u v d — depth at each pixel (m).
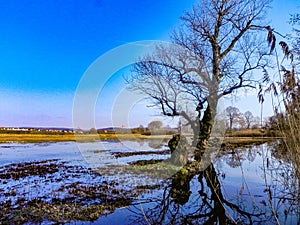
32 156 19.88
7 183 9.66
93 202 6.80
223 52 13.96
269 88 4.26
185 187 8.35
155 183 8.83
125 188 8.24
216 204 6.58
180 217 5.72
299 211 5.15
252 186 7.96
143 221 5.52
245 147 15.20
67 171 12.16
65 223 5.35
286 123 4.39
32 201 6.92
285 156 5.97
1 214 5.86
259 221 5.19
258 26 13.45
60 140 43.62
